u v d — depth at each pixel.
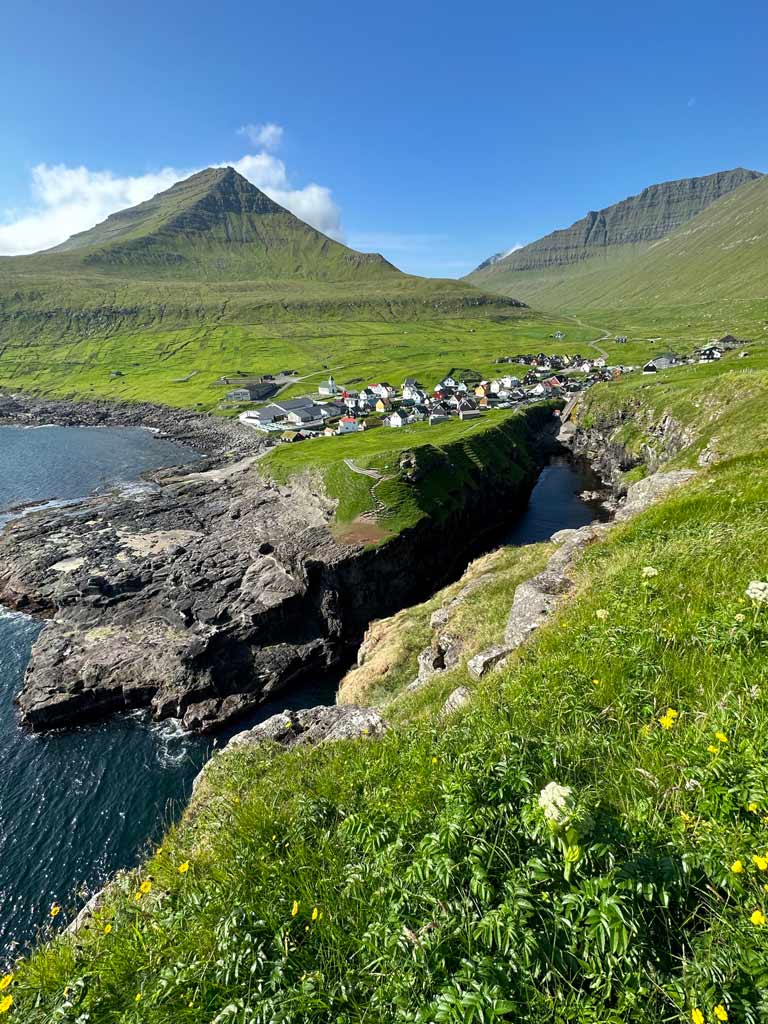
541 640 10.59
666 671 7.10
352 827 5.71
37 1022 4.91
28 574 62.03
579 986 3.56
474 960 3.71
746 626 7.15
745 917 3.69
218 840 7.05
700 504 15.90
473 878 4.19
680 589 9.53
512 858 4.44
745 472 18.92
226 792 10.44
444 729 8.23
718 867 3.96
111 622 52.53
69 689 43.88
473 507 80.88
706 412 70.75
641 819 4.61
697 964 3.41
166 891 6.39
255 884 5.48
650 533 15.12
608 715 6.68
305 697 47.72
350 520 66.69
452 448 88.38
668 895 3.75
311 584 55.31
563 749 5.95
